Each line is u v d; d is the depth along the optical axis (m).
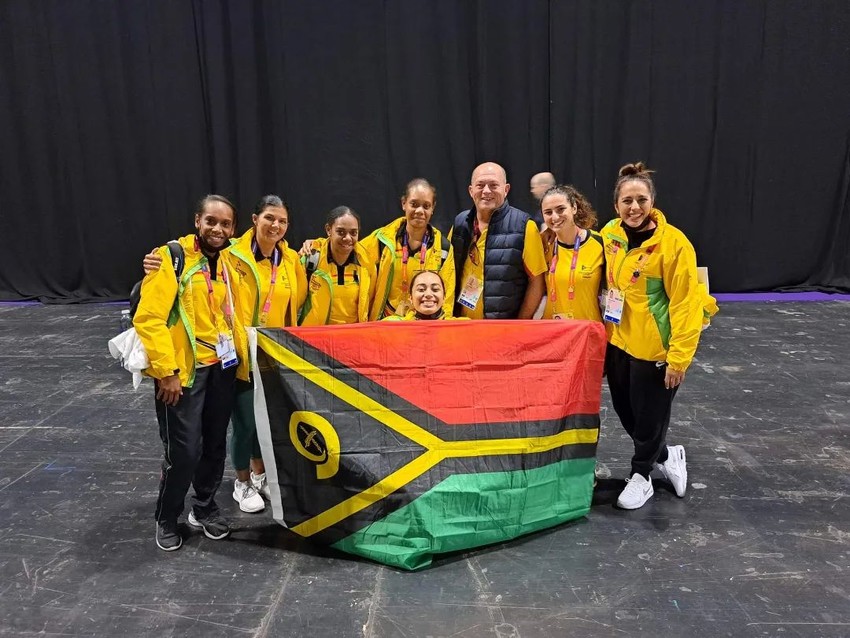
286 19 7.10
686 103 7.22
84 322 6.70
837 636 1.96
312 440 2.44
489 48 7.09
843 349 5.23
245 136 7.36
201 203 2.31
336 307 2.99
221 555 2.46
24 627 2.05
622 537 2.54
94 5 7.20
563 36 7.04
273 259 2.63
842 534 2.54
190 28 7.16
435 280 2.72
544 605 2.12
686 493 2.92
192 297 2.30
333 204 7.53
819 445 3.42
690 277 2.54
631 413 2.95
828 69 7.12
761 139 7.32
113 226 7.78
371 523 2.39
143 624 2.06
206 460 2.51
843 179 7.38
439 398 2.49
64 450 3.50
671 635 1.97
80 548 2.52
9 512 2.82
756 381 4.47
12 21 7.35
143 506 2.87
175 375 2.25
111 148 7.57
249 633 2.01
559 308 2.88
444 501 2.40
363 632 2.00
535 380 2.57
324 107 7.30
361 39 7.12
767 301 7.20
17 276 8.05
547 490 2.56
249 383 2.63
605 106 7.24
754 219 7.53
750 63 7.12
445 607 2.11
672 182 7.42
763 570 2.30
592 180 7.38
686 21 7.03
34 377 4.80
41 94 7.53
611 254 2.72
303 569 2.35
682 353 2.55
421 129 7.30
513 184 7.41
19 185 7.80
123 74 7.34
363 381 2.46
